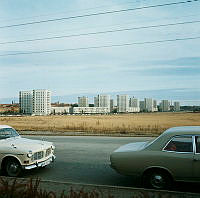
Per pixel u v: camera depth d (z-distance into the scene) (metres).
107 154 10.51
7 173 6.93
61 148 12.36
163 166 5.35
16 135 8.27
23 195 4.39
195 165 5.12
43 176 7.08
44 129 26.16
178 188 5.64
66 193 4.93
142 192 4.56
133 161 5.62
